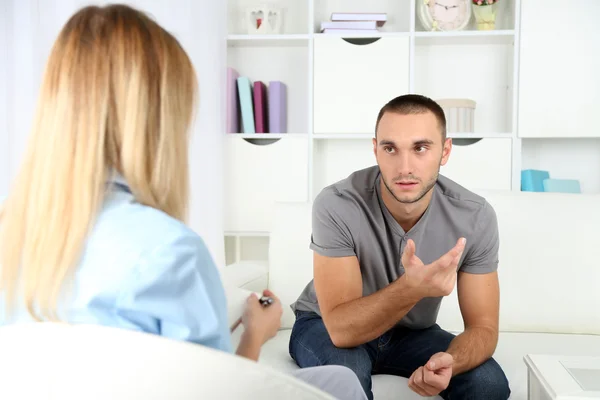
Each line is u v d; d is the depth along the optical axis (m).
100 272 0.61
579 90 3.00
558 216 1.88
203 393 0.48
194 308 0.61
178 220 0.71
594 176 3.26
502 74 3.27
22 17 2.24
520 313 1.85
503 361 1.61
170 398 0.48
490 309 1.53
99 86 0.66
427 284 1.30
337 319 1.44
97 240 0.62
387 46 3.08
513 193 1.93
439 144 1.44
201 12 2.78
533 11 3.00
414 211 1.49
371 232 1.53
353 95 3.09
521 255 1.86
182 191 0.72
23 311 0.65
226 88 3.06
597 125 3.00
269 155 3.12
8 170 2.25
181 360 0.49
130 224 0.63
